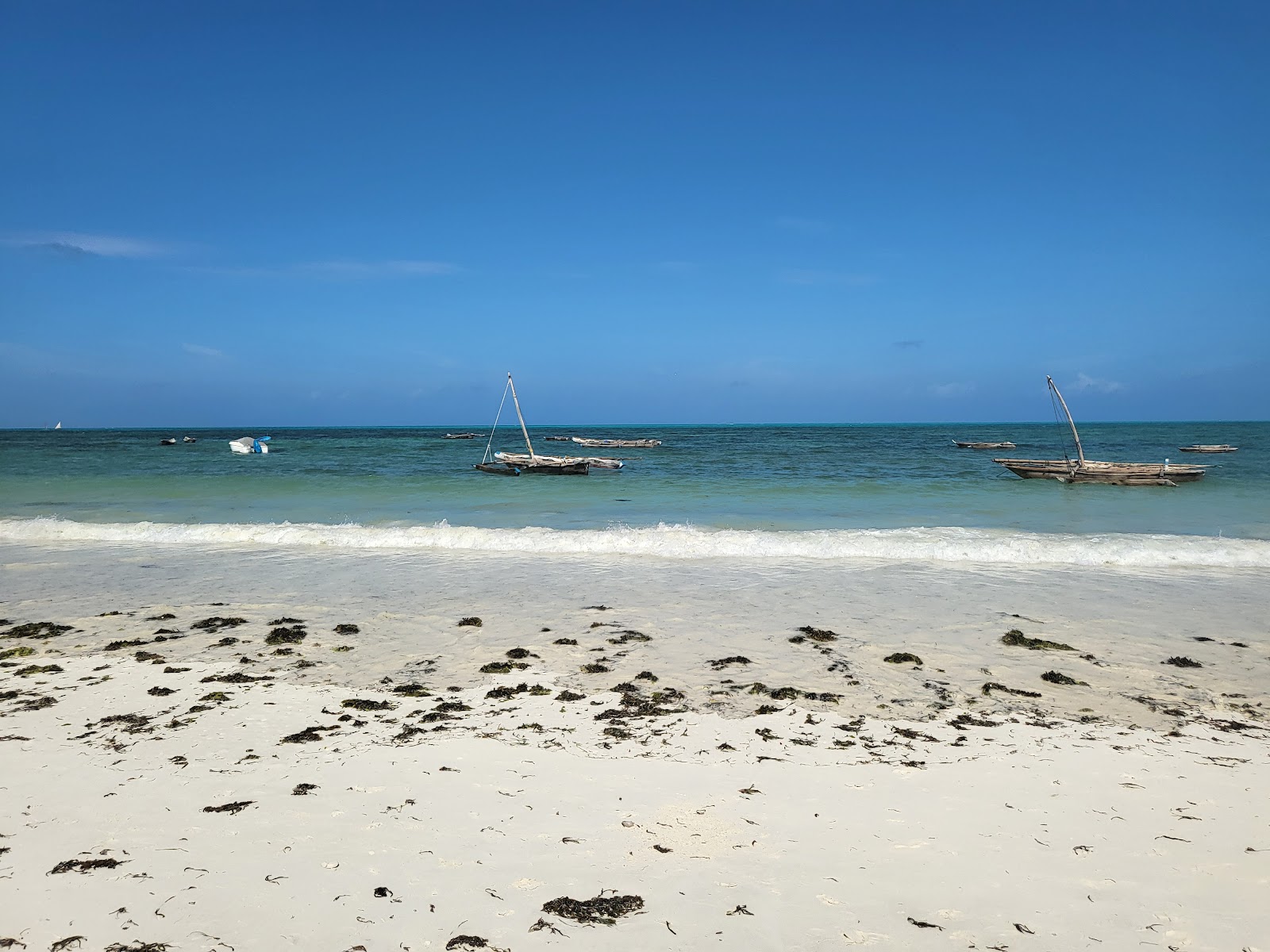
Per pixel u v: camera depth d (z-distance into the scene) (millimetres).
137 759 6359
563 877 4645
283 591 12805
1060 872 4730
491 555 16000
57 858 4785
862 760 6449
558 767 6262
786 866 4785
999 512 22266
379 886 4535
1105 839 5137
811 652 9531
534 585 13234
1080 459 31859
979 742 6875
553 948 4008
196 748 6609
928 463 46156
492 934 4113
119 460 49938
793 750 6652
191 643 9969
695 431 175375
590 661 9227
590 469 38844
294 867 4723
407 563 15094
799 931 4148
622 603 11984
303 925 4164
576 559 15508
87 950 3938
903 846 5031
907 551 15766
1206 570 14312
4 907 4281
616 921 4223
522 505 24219
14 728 7059
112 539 17875
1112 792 5840
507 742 6812
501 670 8875
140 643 9945
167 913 4246
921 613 11359
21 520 18984
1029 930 4160
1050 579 13594
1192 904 4395
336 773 6113
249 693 8102
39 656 9391
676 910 4332
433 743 6777
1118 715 7578
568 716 7477
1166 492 27188
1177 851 4973
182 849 4918
